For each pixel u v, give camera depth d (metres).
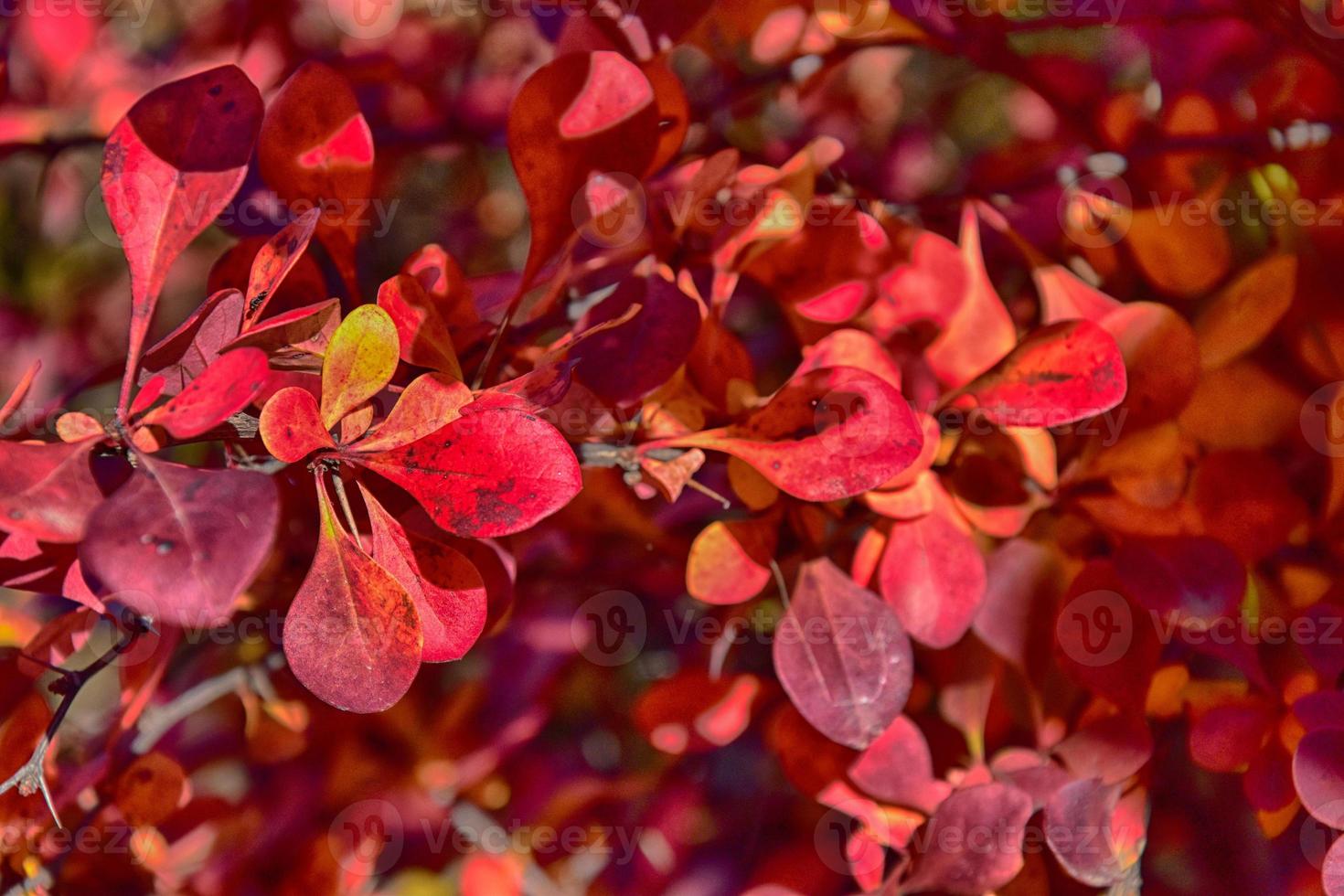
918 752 0.33
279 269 0.29
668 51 0.33
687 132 0.33
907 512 0.32
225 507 0.26
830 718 0.31
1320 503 0.33
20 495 0.27
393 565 0.29
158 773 0.33
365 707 0.28
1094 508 0.33
